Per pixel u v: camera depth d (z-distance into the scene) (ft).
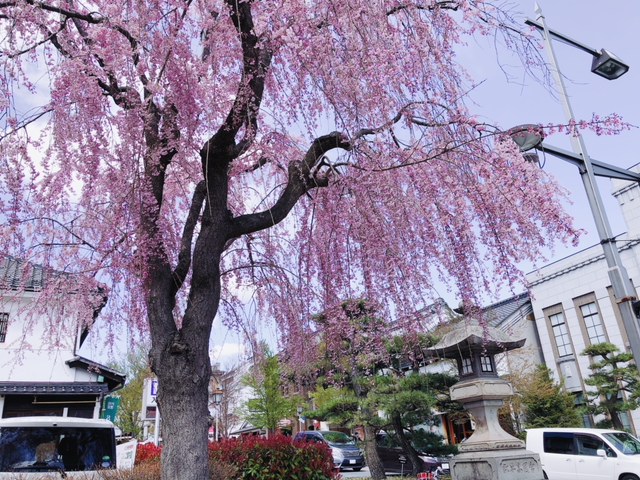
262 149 18.39
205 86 13.56
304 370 19.69
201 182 16.22
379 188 14.65
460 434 62.54
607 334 56.95
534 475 18.69
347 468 57.82
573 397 52.44
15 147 14.02
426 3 13.79
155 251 15.05
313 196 18.61
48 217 16.01
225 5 13.07
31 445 17.40
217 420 78.59
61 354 41.81
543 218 11.84
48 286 17.70
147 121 14.87
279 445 21.90
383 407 37.65
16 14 13.05
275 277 20.03
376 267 15.98
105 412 45.24
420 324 15.20
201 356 13.52
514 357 57.98
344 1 12.59
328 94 13.44
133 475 15.46
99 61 14.79
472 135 13.61
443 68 13.73
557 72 16.55
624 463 32.12
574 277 61.67
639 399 45.19
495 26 13.38
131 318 18.71
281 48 14.33
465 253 13.83
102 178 16.20
